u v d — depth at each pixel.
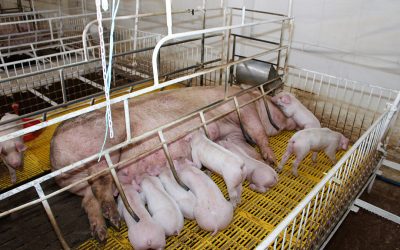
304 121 3.11
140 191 2.24
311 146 2.61
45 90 4.21
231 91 3.09
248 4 4.14
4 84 4.04
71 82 4.45
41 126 1.51
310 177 2.76
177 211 2.08
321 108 3.91
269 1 3.97
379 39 3.29
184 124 2.62
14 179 2.58
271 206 2.43
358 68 3.50
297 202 2.48
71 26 6.66
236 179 2.19
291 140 2.62
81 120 2.34
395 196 3.13
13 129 2.50
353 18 3.41
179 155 2.57
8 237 2.10
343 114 3.75
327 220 2.14
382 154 2.88
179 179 2.28
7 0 8.13
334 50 3.62
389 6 3.15
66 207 2.38
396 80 3.27
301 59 3.92
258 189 2.51
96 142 2.24
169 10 1.76
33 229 2.18
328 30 3.62
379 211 2.76
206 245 2.09
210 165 2.34
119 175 2.38
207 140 2.45
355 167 2.28
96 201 2.16
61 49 5.28
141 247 1.88
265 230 2.22
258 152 3.07
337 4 3.48
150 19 5.50
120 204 2.17
